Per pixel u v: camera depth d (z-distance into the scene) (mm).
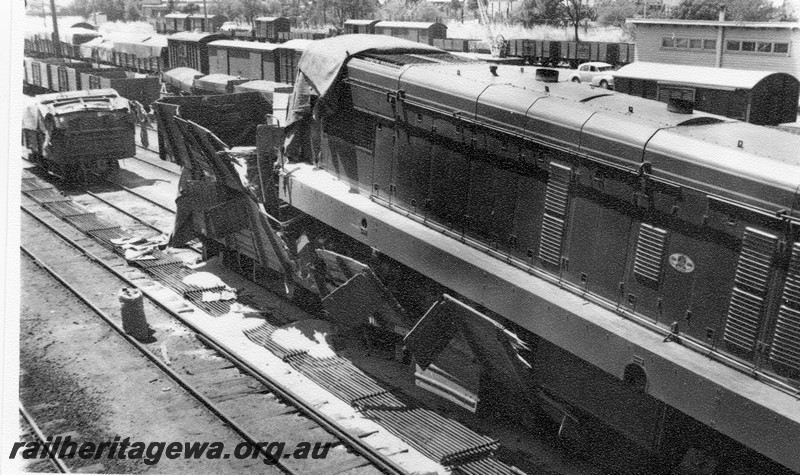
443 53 12133
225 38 40219
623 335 7328
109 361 10742
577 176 8078
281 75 33656
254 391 9898
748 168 6598
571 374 8227
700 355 6996
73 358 10812
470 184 9438
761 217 6477
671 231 7219
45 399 9625
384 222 10266
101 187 21359
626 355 7289
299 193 12125
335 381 10133
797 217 6223
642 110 8305
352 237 11148
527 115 8547
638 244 7516
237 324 12102
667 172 7180
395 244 10109
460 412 9500
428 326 8789
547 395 8523
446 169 9766
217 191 13234
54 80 36500
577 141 8016
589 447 8320
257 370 10336
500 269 8812
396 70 10461
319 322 12250
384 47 11617
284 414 9344
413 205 10414
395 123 10555
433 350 8938
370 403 9531
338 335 11695
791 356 6328
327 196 11414
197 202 14125
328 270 11016
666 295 7320
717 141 7172
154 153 26000
